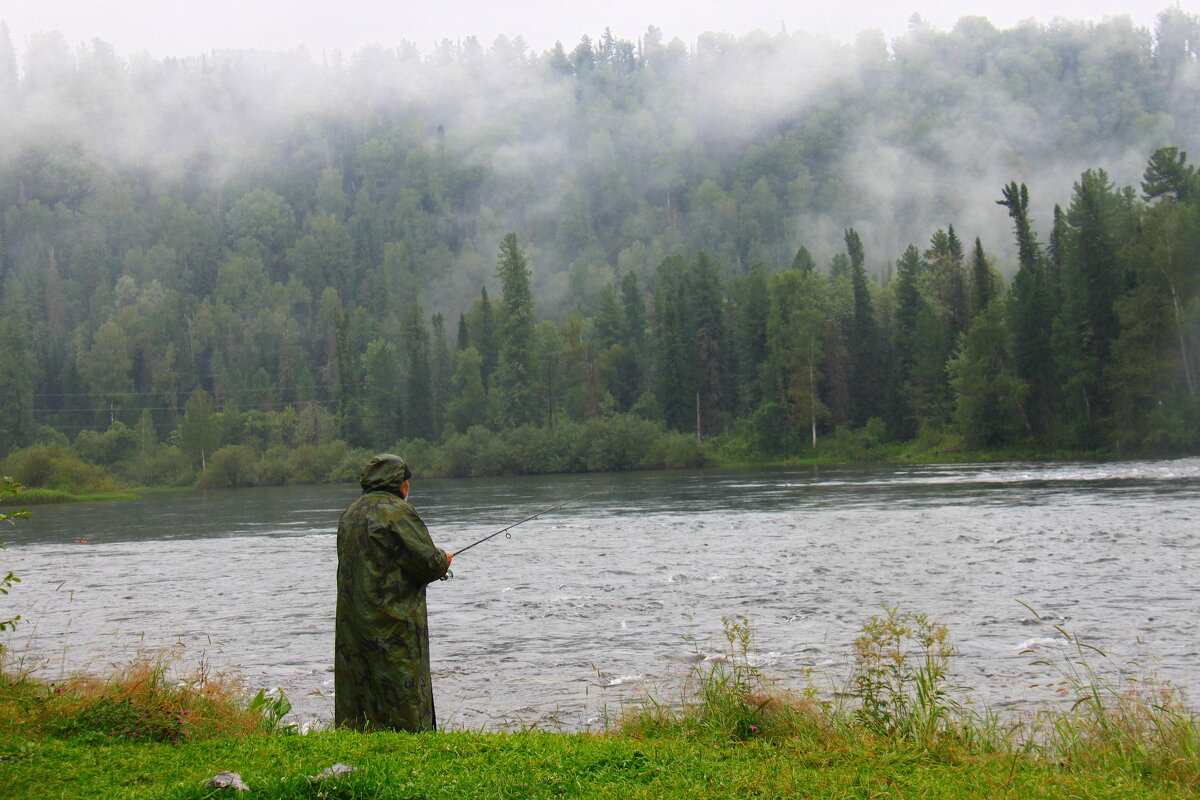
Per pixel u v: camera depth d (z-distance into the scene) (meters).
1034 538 26.55
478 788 5.88
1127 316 71.31
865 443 96.75
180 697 8.78
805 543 27.89
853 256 106.44
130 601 21.27
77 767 6.54
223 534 39.97
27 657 14.83
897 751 7.09
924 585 19.55
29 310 197.25
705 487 60.75
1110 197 78.94
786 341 101.81
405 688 7.74
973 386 81.44
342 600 7.86
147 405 148.38
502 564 25.56
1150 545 24.08
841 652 13.72
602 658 14.02
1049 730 9.26
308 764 6.39
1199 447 69.94
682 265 144.75
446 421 120.19
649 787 5.95
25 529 47.09
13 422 121.00
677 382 109.00
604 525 36.69
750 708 8.61
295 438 118.75
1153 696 10.20
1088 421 75.69
